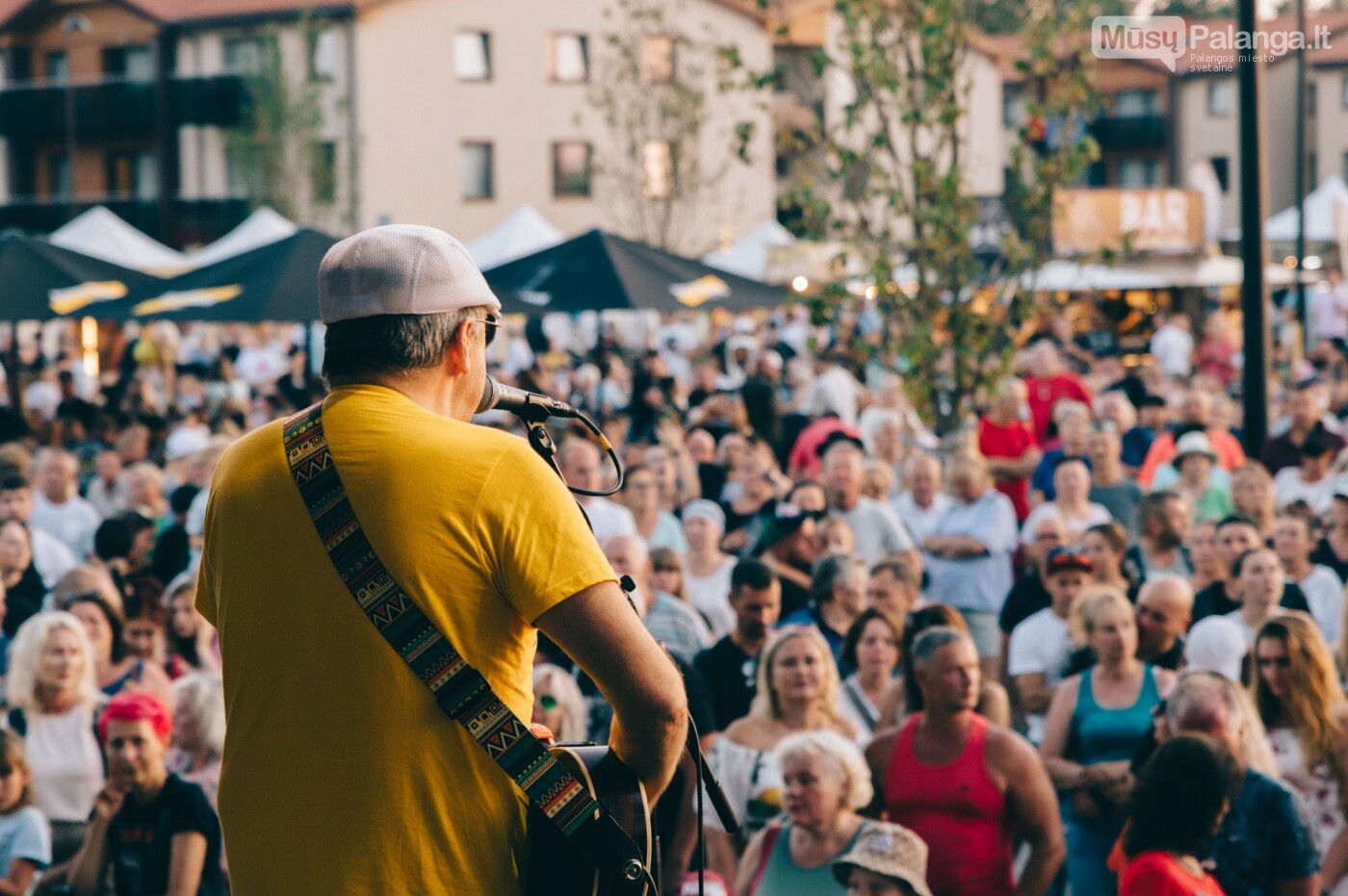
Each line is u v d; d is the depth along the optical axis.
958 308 11.56
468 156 47.47
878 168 11.40
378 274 2.27
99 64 50.06
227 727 2.29
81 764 6.30
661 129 40.31
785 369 24.48
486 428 2.26
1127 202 30.45
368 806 2.14
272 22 46.44
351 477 2.20
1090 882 6.23
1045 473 11.20
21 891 5.62
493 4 47.31
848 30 11.34
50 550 9.70
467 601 2.16
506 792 2.18
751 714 6.13
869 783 5.39
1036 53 11.45
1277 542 8.30
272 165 44.00
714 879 5.33
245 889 2.22
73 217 50.00
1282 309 35.16
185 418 16.53
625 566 7.39
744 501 10.84
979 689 6.43
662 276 16.09
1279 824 5.05
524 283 15.90
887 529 9.60
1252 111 10.34
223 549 2.28
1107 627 6.46
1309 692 5.93
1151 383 18.20
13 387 19.84
